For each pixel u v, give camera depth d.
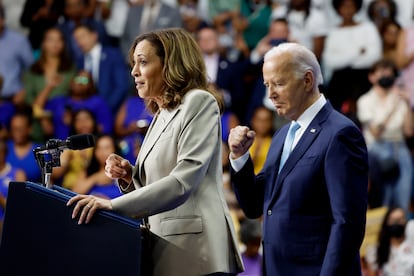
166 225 8.48
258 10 22.36
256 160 20.38
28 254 7.70
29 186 7.75
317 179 8.96
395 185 20.28
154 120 9.03
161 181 8.14
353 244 8.67
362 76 21.45
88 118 21.28
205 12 22.64
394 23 21.55
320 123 9.12
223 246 8.41
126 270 7.75
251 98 21.27
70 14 22.75
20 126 21.03
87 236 7.76
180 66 8.70
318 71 9.23
